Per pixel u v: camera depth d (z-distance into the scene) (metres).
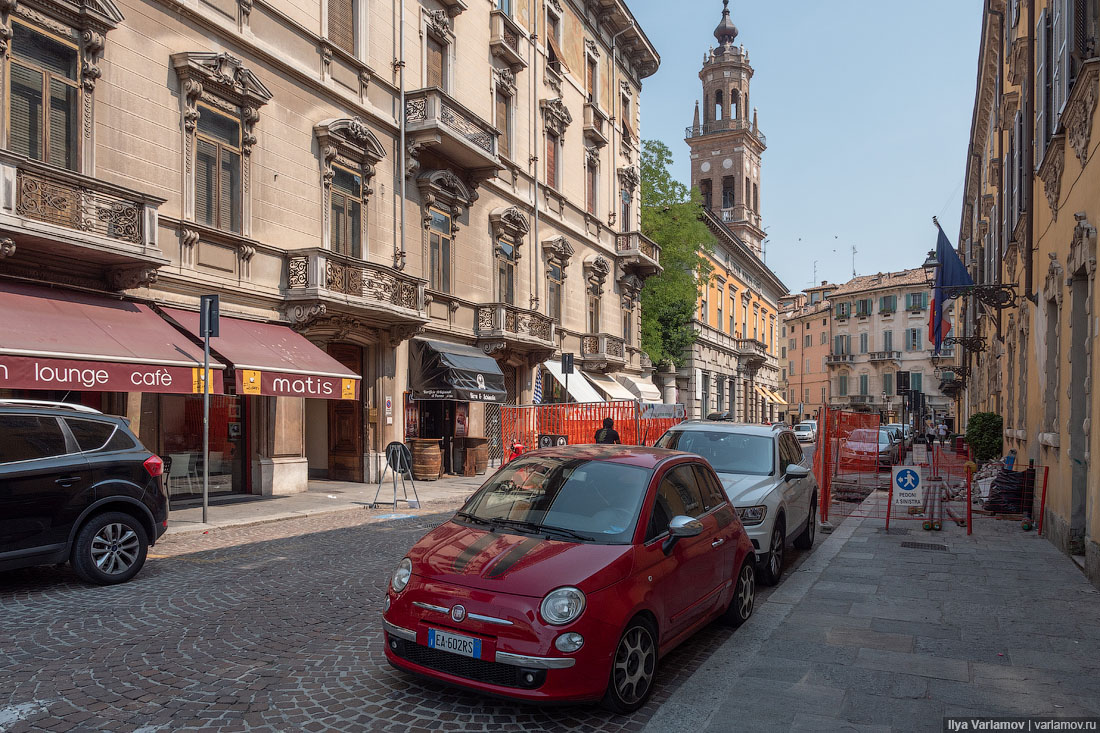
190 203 13.16
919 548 10.18
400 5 18.83
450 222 21.03
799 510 9.37
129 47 12.17
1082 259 8.43
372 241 17.78
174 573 7.92
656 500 5.37
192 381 11.29
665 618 4.93
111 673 4.94
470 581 4.48
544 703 4.14
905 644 5.83
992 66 20.19
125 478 7.50
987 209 21.61
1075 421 9.27
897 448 24.30
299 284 15.07
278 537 10.27
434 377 18.89
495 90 23.27
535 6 25.78
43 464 6.91
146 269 11.49
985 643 5.86
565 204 27.78
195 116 13.23
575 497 5.38
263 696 4.59
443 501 14.75
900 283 73.12
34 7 10.79
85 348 9.95
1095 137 8.02
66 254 10.81
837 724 4.30
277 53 15.09
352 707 4.45
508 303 24.06
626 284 33.00
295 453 15.48
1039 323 11.73
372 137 17.42
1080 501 9.23
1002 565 8.95
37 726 4.11
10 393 10.69
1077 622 6.46
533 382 24.66
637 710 4.56
